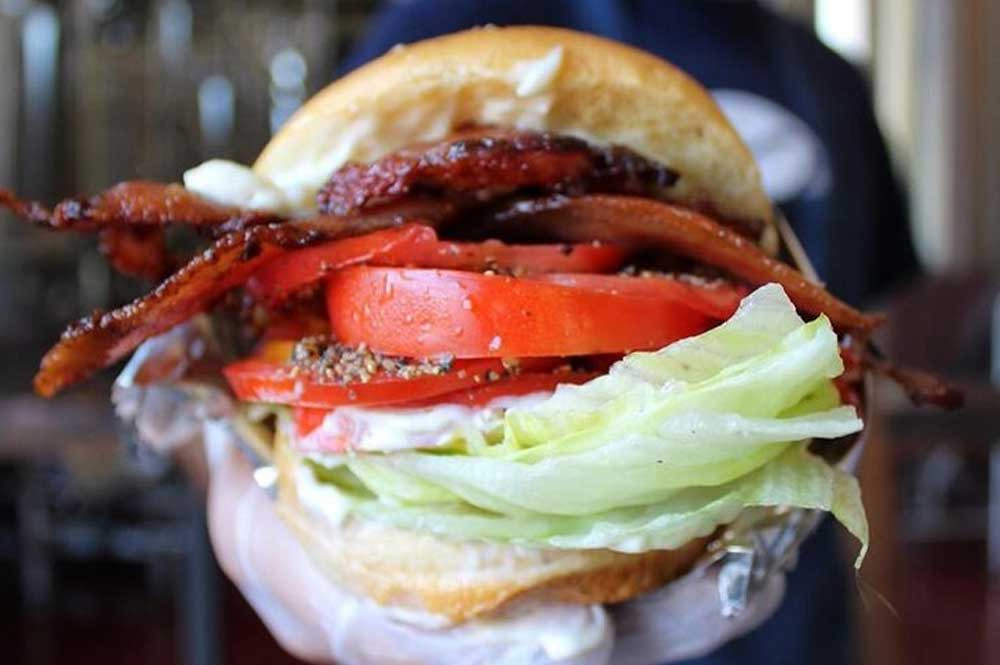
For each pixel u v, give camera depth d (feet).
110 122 4.54
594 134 0.92
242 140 4.50
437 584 0.89
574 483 0.83
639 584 0.90
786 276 0.88
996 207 5.08
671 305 0.87
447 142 0.90
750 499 0.83
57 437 2.71
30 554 3.42
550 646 0.90
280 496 1.00
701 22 1.73
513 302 0.85
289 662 3.03
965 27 4.86
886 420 3.04
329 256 0.90
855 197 1.86
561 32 0.91
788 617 1.65
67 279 4.29
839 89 1.88
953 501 4.54
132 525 3.30
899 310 4.26
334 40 4.56
